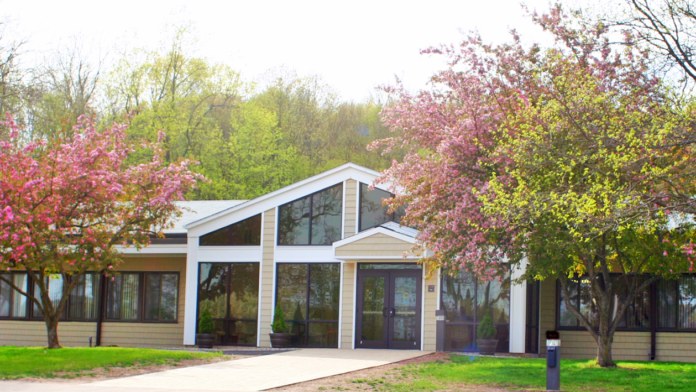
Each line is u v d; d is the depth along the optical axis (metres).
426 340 19.31
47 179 15.42
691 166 11.54
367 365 14.90
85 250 15.81
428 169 14.09
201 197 38.03
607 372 13.32
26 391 10.58
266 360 15.83
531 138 11.70
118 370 13.58
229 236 21.39
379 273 20.03
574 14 13.77
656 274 14.17
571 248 12.54
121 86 37.88
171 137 36.88
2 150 16.14
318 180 20.98
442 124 14.12
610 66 13.50
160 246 21.86
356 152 43.97
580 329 20.05
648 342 19.22
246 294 21.11
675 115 11.26
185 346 20.95
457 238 13.56
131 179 17.06
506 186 12.36
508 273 18.95
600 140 11.62
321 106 45.22
